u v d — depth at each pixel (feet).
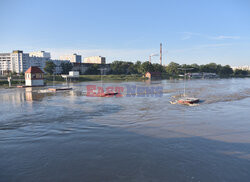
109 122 76.02
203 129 67.56
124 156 47.16
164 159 45.75
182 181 37.42
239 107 106.01
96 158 46.21
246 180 37.78
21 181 37.35
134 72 552.41
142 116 85.51
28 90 193.26
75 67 539.29
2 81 250.37
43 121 77.51
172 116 85.40
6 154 48.39
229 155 48.11
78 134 62.34
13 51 520.83
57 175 39.29
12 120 79.00
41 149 51.19
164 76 486.79
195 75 547.49
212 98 139.23
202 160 45.42
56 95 156.56
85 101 126.52
